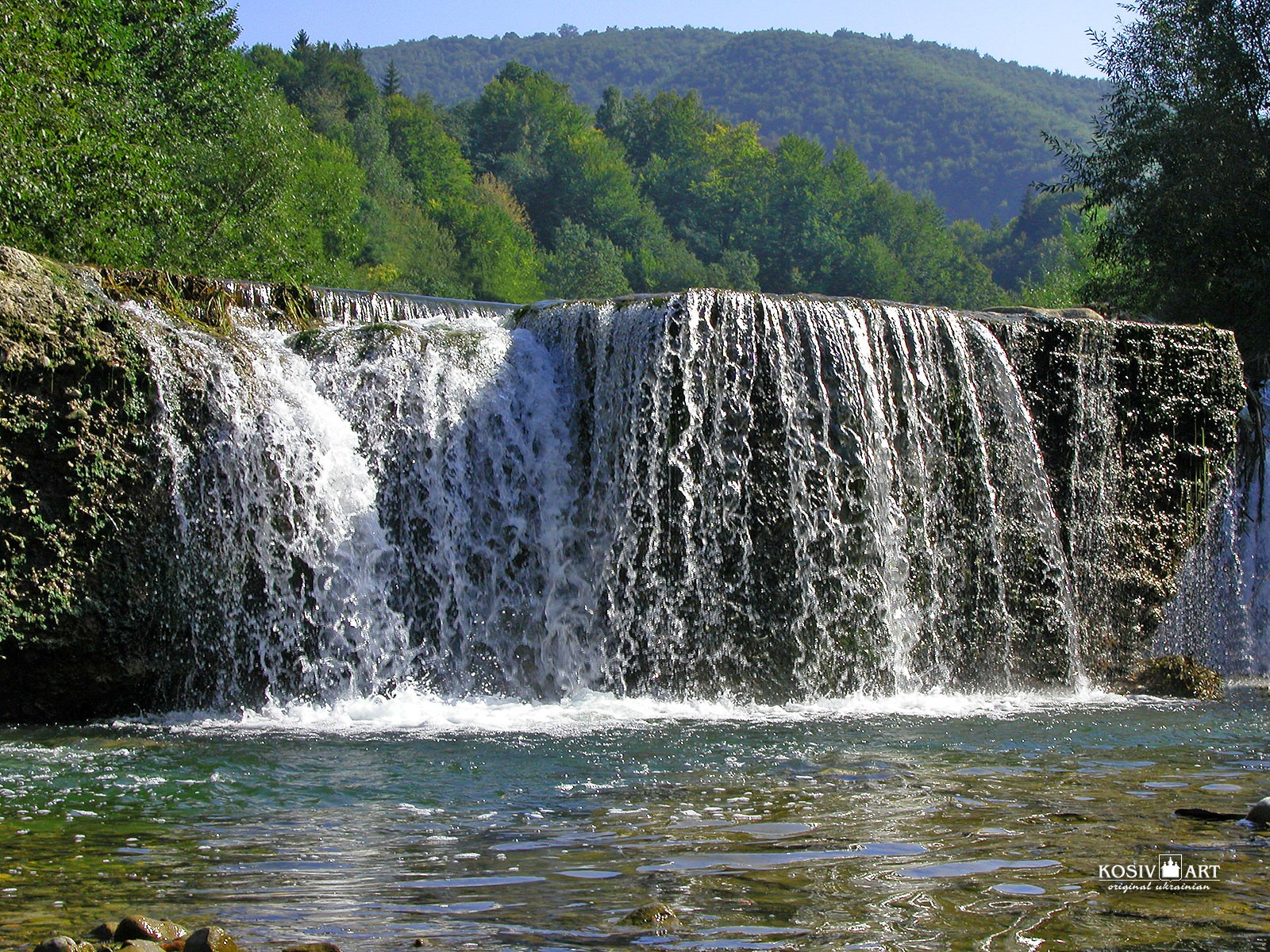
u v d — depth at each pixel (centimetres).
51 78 2222
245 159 3581
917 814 732
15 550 1127
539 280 9712
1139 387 1639
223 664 1226
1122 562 1625
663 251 11456
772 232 11888
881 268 11206
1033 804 761
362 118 9862
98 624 1161
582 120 14275
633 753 974
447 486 1342
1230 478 1773
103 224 2294
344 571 1280
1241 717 1243
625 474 1372
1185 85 2511
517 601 1358
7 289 1119
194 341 1241
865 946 476
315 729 1109
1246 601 1792
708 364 1370
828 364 1413
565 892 556
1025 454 1542
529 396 1400
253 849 655
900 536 1437
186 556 1206
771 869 594
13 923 510
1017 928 500
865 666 1402
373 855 636
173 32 3475
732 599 1365
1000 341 1562
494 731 1102
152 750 980
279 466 1252
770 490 1377
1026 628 1520
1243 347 2295
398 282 7506
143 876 595
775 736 1075
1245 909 526
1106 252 2583
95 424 1159
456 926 502
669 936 488
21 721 1170
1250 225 2336
